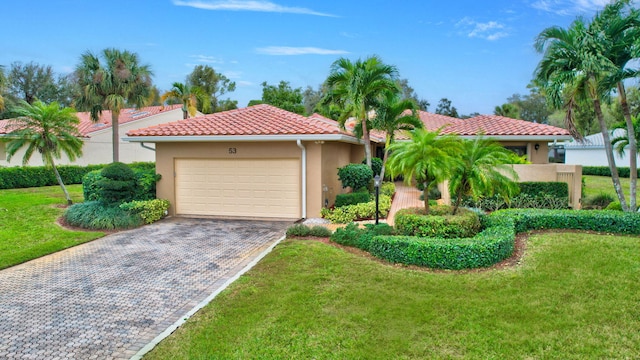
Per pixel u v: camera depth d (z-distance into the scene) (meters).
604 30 9.89
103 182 12.71
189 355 4.65
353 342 4.80
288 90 43.16
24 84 43.62
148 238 10.74
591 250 7.79
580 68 10.12
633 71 9.86
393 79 14.25
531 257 7.63
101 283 7.25
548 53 10.41
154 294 6.69
